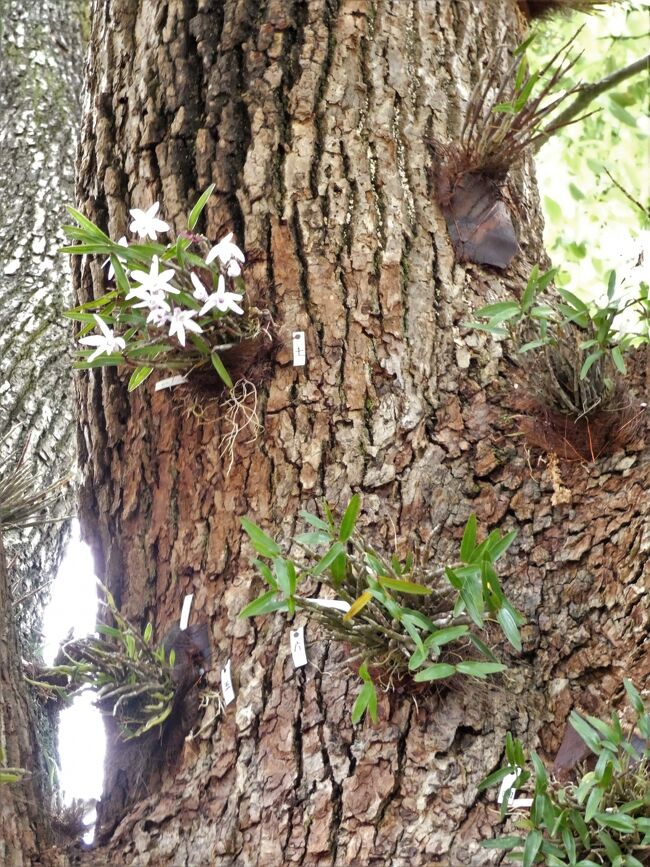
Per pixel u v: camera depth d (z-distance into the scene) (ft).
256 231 3.74
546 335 3.40
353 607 2.82
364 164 3.87
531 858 2.69
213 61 4.04
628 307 3.57
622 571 3.20
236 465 3.57
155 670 3.44
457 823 2.94
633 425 3.41
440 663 2.95
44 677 3.85
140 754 3.47
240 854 3.07
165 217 3.88
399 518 3.38
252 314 3.58
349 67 4.03
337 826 3.01
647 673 3.04
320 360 3.59
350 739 3.12
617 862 2.66
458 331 3.67
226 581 3.49
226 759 3.24
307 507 3.44
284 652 3.29
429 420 3.53
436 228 3.84
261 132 3.89
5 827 3.28
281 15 4.08
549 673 3.17
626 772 2.77
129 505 3.84
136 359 3.44
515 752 2.80
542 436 3.46
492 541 2.93
